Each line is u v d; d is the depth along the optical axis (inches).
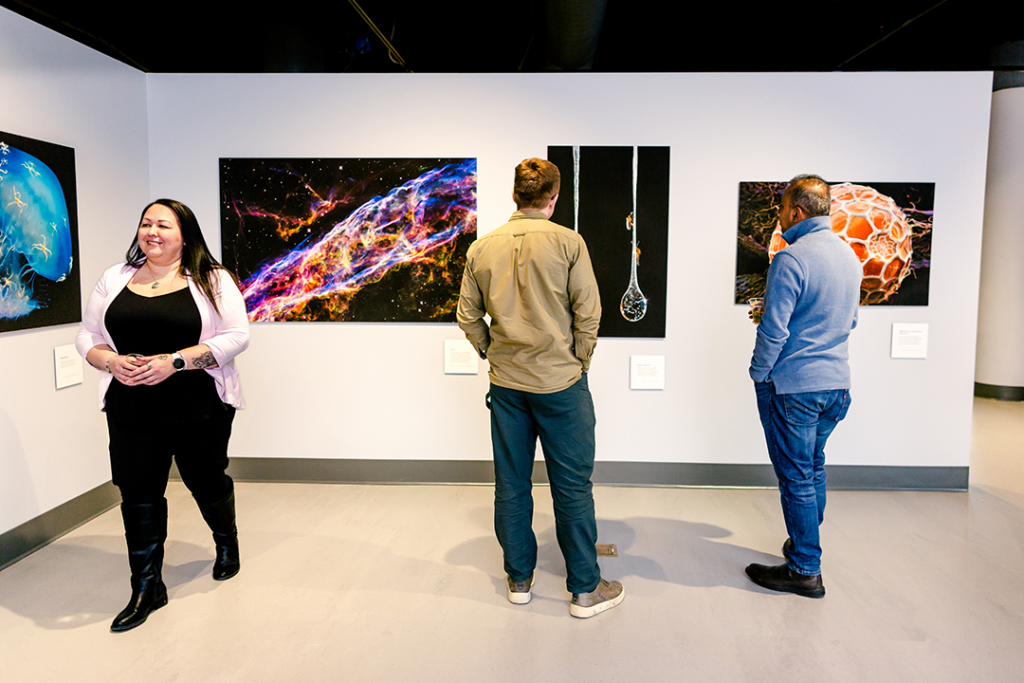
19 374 106.3
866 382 137.6
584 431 84.7
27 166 105.6
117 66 128.8
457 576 100.0
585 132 135.2
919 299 134.9
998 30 157.4
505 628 85.4
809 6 155.6
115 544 112.0
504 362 84.5
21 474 106.7
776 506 130.0
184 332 83.4
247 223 139.1
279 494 137.1
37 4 116.2
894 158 133.0
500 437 88.0
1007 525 119.8
